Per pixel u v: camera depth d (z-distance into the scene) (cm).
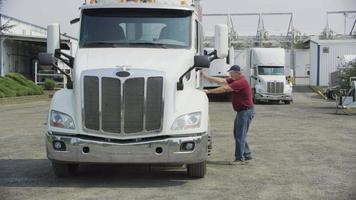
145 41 884
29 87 3491
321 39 5162
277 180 859
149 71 779
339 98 2466
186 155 779
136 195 748
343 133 1547
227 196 745
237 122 1021
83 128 779
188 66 853
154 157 770
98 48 875
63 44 948
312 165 1001
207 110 816
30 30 4956
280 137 1439
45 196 741
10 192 765
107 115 772
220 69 3272
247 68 3672
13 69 4281
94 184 823
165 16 898
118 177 879
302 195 753
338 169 959
